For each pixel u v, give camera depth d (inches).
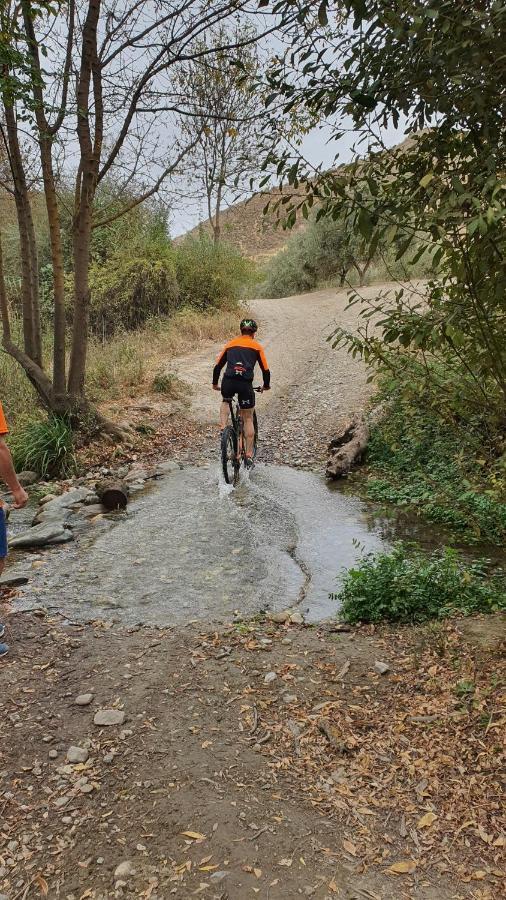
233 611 195.0
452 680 142.6
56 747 126.2
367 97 84.2
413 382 127.1
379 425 374.3
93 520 279.4
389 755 120.6
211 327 694.5
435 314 104.4
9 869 97.5
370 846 99.4
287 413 471.5
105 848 100.5
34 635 176.2
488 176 81.3
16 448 343.6
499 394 119.8
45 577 220.7
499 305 103.0
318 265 1254.9
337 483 338.3
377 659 159.2
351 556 244.2
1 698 143.8
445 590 193.8
